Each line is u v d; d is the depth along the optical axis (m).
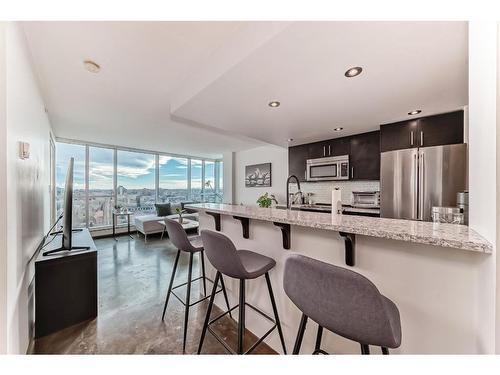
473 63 0.87
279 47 1.29
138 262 3.52
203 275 2.38
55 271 1.85
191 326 1.90
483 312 0.73
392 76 1.64
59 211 4.59
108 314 2.07
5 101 1.05
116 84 2.25
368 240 1.09
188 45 1.64
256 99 2.08
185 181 7.30
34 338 1.74
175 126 3.77
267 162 5.61
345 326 0.73
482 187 0.77
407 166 2.69
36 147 1.98
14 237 1.21
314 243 1.35
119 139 4.79
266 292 1.67
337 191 1.47
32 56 1.75
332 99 2.09
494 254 0.64
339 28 1.12
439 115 2.54
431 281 0.91
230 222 2.09
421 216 2.57
